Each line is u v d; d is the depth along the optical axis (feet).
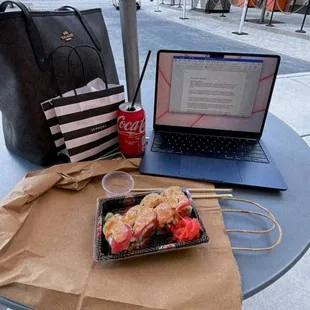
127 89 2.84
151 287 1.25
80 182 1.84
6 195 1.81
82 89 2.10
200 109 2.44
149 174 2.02
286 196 1.93
